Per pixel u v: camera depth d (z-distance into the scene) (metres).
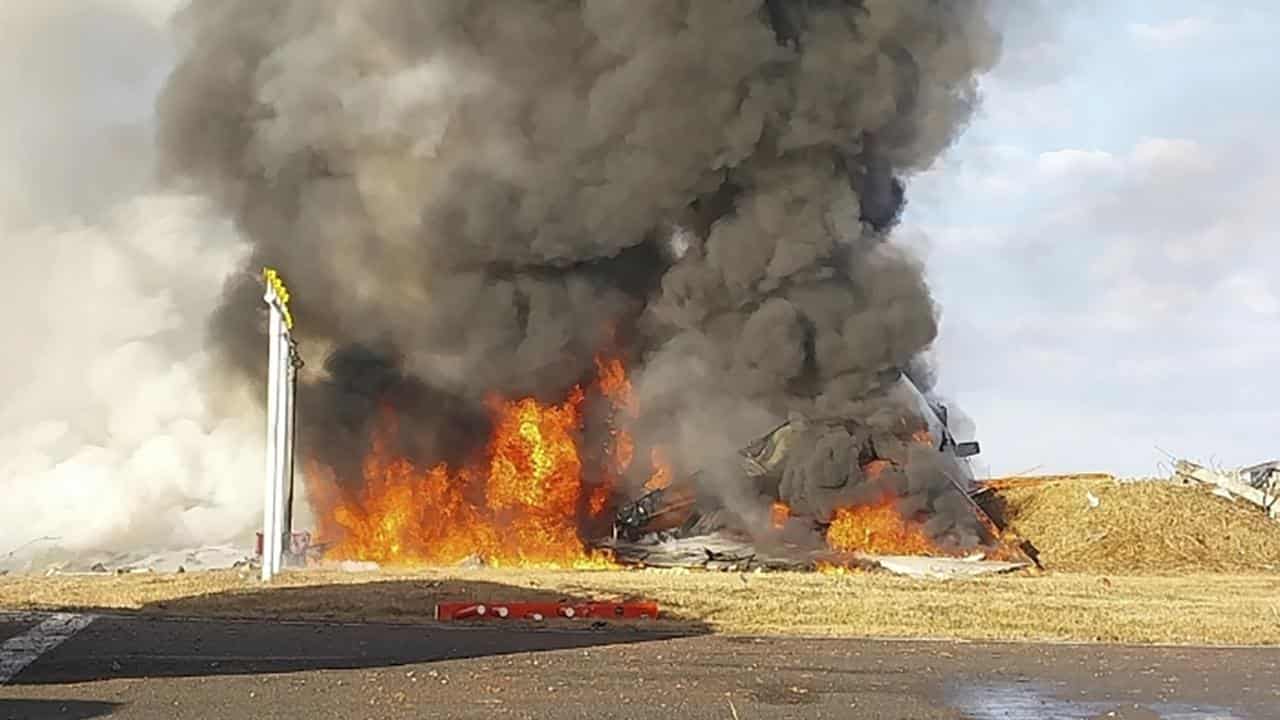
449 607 18.86
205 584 22.89
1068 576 28.98
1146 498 35.88
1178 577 29.53
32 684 12.95
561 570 28.94
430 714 11.84
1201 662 16.14
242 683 13.16
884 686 13.91
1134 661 16.11
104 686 12.88
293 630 17.25
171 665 14.23
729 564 30.64
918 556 31.14
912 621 19.30
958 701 13.16
